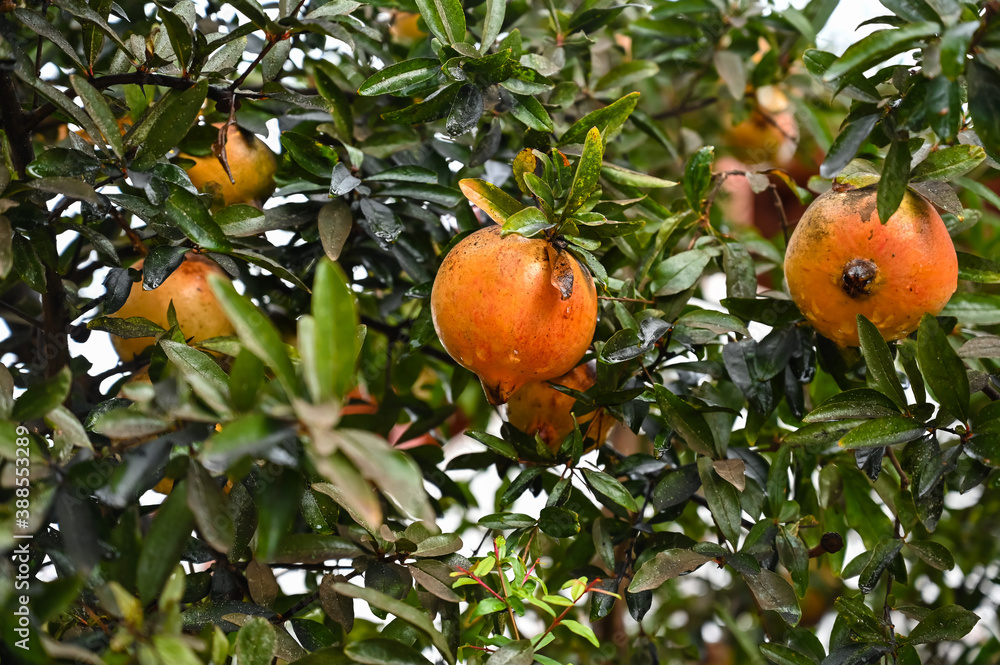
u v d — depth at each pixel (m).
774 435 1.31
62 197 1.20
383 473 0.99
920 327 1.13
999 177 1.42
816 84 1.50
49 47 1.29
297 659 1.09
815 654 1.21
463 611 1.26
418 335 1.25
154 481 1.10
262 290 1.29
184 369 1.11
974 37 1.10
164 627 1.04
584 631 1.12
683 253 1.25
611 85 1.40
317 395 1.00
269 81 1.24
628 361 1.22
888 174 1.13
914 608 1.19
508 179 1.34
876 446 1.13
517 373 1.14
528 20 1.44
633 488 1.26
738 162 1.62
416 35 1.47
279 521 1.03
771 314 1.23
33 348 1.27
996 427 1.13
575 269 1.14
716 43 1.50
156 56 1.16
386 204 1.27
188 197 1.14
